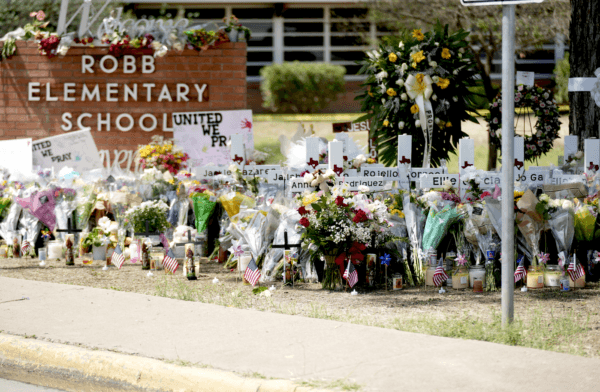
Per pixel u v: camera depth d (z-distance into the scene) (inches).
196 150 419.5
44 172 359.6
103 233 325.7
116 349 180.2
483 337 187.6
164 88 442.0
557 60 880.9
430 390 145.8
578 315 217.2
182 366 165.2
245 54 443.2
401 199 293.4
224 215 336.8
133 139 444.5
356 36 1010.7
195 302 232.4
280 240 282.0
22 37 443.5
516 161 312.2
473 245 275.4
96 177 357.4
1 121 446.9
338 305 237.3
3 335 193.5
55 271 304.7
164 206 331.0
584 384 148.6
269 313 215.8
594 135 382.9
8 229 351.3
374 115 375.2
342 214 263.1
